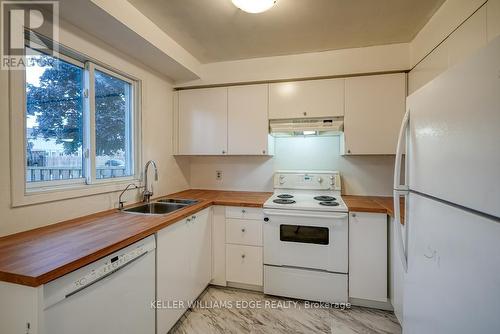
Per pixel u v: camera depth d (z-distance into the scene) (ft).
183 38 6.61
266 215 6.89
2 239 3.84
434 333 2.78
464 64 2.30
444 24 4.99
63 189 4.91
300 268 6.78
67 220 4.98
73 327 3.16
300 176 8.45
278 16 5.53
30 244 3.64
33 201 4.33
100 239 3.87
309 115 7.65
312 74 7.47
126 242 3.92
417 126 3.27
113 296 3.80
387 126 7.13
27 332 2.79
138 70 6.90
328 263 6.55
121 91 6.71
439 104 2.72
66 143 5.20
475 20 4.05
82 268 3.25
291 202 7.16
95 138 5.75
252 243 7.16
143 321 4.46
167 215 5.45
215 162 9.68
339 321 6.02
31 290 2.75
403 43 6.86
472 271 2.17
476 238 2.12
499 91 1.89
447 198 2.55
